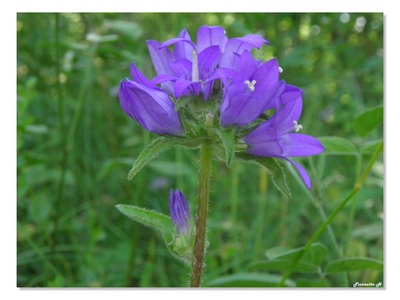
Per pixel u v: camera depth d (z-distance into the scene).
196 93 0.13
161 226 0.14
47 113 0.34
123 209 0.14
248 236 0.27
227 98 0.12
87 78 0.28
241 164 0.30
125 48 0.32
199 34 0.13
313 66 0.41
